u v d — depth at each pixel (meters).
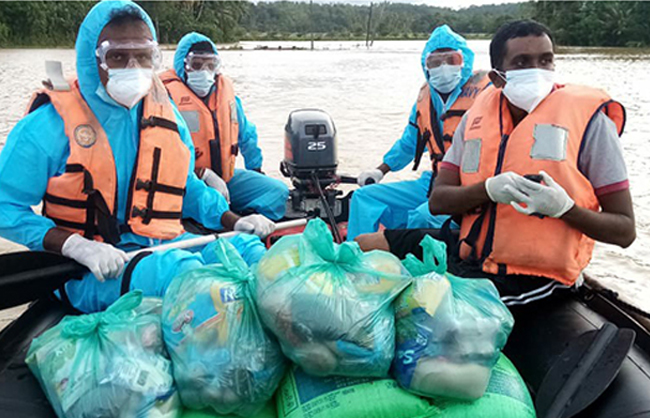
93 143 2.56
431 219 3.83
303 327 1.81
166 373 1.90
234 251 2.12
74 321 1.97
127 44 2.49
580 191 2.36
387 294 1.94
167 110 2.82
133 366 1.84
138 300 2.05
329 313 1.81
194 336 1.89
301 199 4.50
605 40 58.09
